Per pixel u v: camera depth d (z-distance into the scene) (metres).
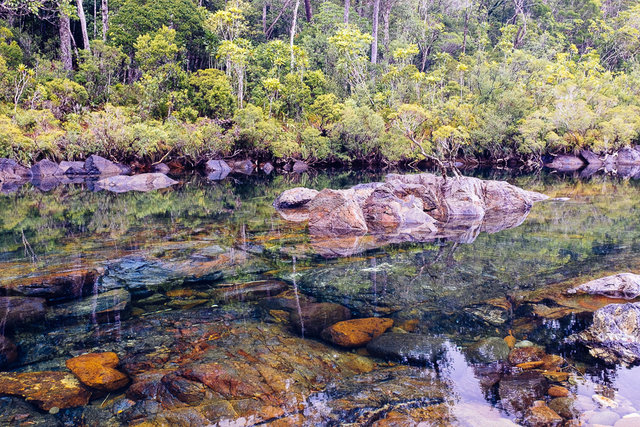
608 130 31.39
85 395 3.61
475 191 14.31
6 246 8.81
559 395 3.62
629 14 55.16
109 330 4.96
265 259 8.01
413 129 30.42
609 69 53.00
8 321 5.13
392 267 7.55
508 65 41.75
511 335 4.84
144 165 26.38
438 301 5.90
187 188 20.30
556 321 5.18
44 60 28.02
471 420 3.26
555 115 32.50
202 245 8.98
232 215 13.11
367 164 32.78
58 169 23.17
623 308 4.87
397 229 11.20
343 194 11.52
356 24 45.78
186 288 6.39
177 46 31.94
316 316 5.38
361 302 5.88
